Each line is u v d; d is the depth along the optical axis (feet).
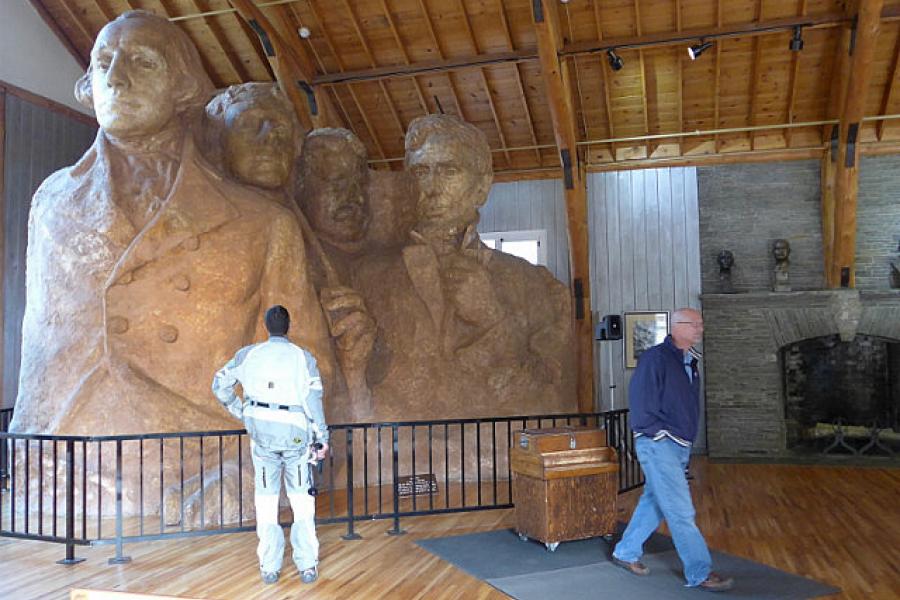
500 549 17.83
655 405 14.57
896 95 34.19
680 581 15.15
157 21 22.85
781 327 36.35
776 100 35.60
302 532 15.46
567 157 35.50
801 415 37.78
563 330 31.81
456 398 28.48
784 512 22.86
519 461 18.66
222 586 15.16
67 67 36.09
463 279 29.58
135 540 17.07
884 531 20.13
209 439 21.67
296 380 15.15
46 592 14.83
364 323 26.25
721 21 31.76
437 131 30.66
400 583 15.34
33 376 22.26
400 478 23.17
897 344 36.58
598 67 35.01
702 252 38.34
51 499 21.77
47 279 22.43
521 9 33.53
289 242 23.76
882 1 28.30
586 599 14.08
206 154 25.73
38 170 33.78
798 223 37.24
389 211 31.22
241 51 37.52
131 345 21.45
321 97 37.68
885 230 35.96
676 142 38.52
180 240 21.88
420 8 33.86
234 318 22.39
